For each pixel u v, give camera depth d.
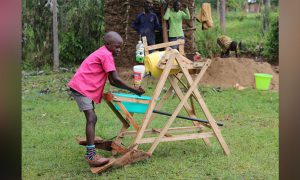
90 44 12.66
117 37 3.85
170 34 9.02
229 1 19.06
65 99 7.73
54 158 4.23
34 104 7.22
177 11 9.02
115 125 5.80
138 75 4.12
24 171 3.77
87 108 3.71
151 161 4.04
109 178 3.59
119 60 10.66
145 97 4.14
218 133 4.21
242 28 16.20
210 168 3.86
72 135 5.20
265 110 6.69
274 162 4.03
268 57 12.09
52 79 9.97
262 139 4.93
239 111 6.65
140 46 5.10
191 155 4.27
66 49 12.49
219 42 11.02
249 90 8.54
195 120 4.26
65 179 3.59
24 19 12.15
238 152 4.38
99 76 3.76
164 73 3.92
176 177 3.62
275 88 8.88
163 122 5.93
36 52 12.23
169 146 4.67
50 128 5.59
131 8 10.48
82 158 4.24
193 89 4.07
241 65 9.60
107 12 10.70
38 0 12.19
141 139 3.96
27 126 5.69
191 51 10.28
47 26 12.27
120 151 4.06
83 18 12.55
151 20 9.05
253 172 3.73
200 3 17.53
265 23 14.15
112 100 3.85
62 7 12.52
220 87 8.79
